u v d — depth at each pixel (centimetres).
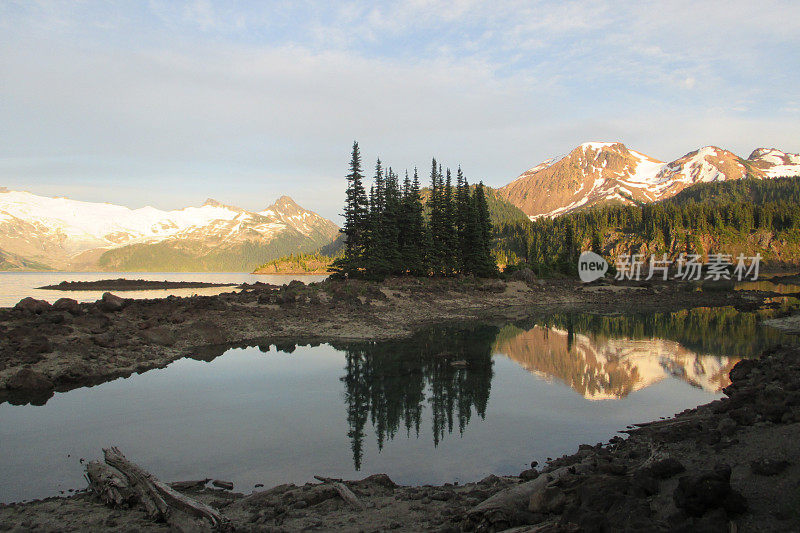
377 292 5516
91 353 2586
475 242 8281
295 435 1584
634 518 680
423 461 1355
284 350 3180
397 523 852
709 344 3409
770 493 722
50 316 3016
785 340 3547
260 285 10119
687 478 714
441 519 866
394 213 7162
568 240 13500
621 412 1844
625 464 1129
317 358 2923
